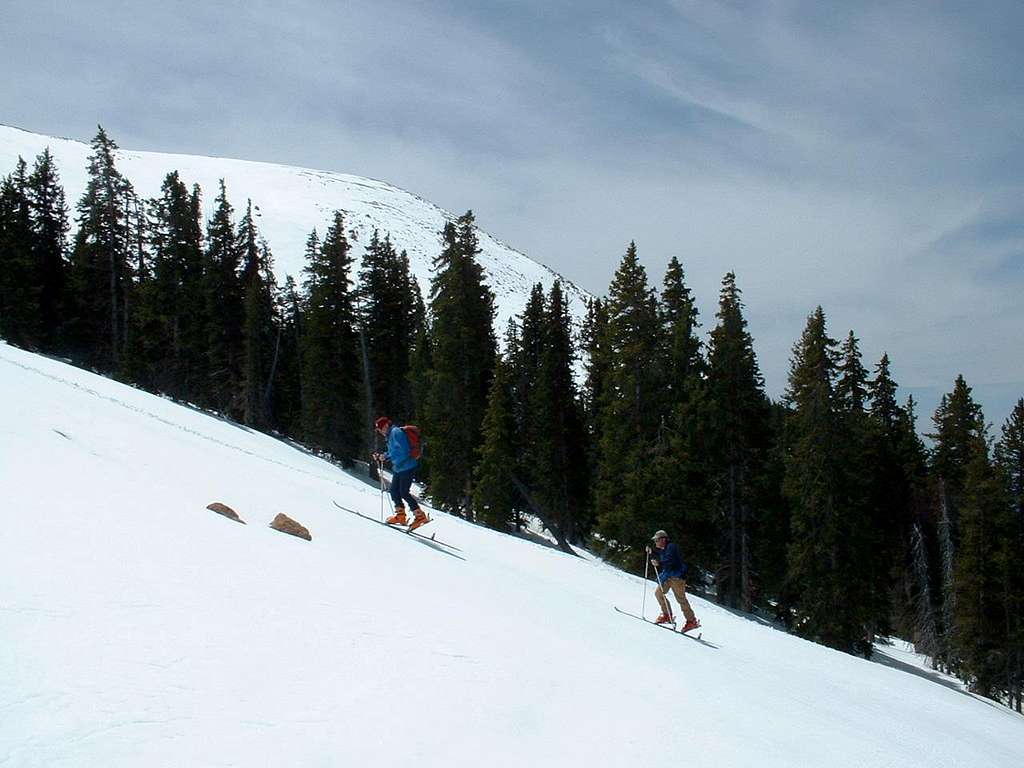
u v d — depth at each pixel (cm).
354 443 4866
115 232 5262
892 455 4203
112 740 359
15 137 13475
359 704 480
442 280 4638
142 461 1194
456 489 4447
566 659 757
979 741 1285
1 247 4809
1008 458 4012
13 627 446
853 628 3381
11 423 1052
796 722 841
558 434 4512
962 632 3584
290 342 6134
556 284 4616
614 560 3650
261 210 15700
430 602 808
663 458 3612
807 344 3550
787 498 3825
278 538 907
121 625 494
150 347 4875
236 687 454
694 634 1481
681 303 4122
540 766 470
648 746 561
